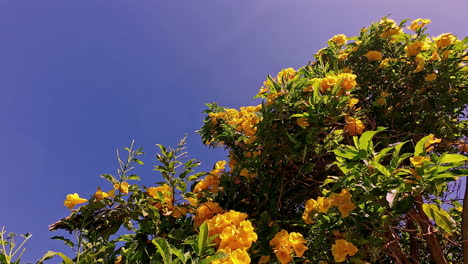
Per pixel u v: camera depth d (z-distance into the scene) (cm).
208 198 260
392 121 283
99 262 182
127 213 221
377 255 173
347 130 238
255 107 334
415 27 321
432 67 288
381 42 333
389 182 155
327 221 186
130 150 236
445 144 279
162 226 233
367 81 314
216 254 121
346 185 172
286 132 240
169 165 243
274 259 206
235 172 283
